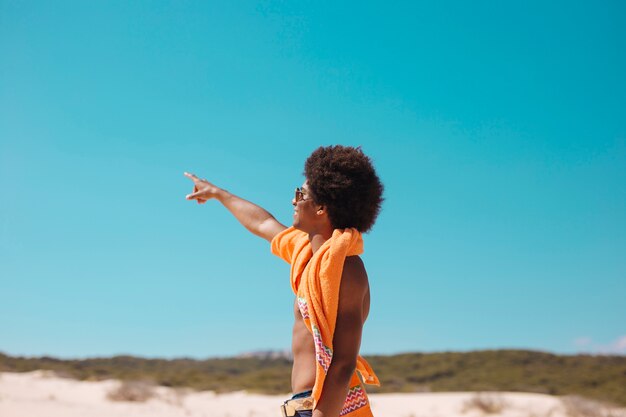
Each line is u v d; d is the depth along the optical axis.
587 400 25.61
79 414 15.85
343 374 2.52
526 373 46.75
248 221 3.45
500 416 24.25
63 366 46.62
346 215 2.75
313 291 2.56
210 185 3.65
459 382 45.69
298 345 2.73
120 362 56.69
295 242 3.02
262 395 32.38
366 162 2.80
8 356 48.72
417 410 24.73
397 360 55.16
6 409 15.30
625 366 47.50
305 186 2.82
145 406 21.44
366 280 2.66
